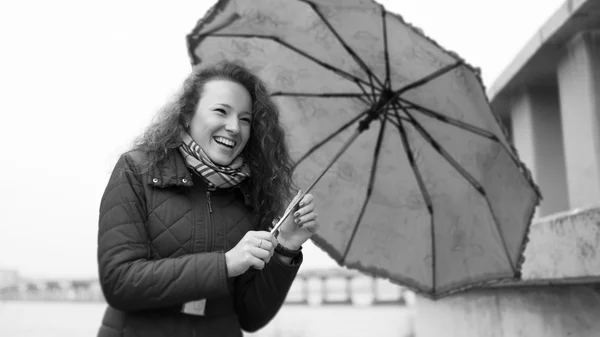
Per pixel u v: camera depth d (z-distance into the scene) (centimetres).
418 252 277
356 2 243
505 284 358
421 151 271
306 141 274
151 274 153
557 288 323
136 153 170
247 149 199
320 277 2595
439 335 541
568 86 418
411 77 256
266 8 259
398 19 239
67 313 2084
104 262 156
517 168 251
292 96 273
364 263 273
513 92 531
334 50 263
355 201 276
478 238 271
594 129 383
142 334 162
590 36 388
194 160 172
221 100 177
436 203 275
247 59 265
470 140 262
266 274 185
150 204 166
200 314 167
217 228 172
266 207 197
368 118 268
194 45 256
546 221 313
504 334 395
